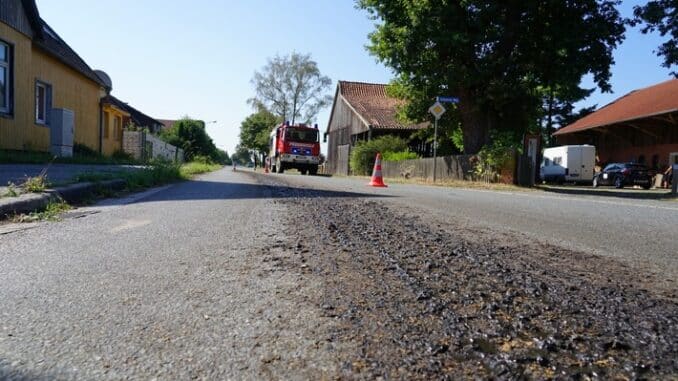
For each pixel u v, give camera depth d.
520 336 1.95
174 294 2.49
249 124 85.19
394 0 19.83
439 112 17.89
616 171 27.28
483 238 4.39
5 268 2.97
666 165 29.00
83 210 5.74
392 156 27.20
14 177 8.21
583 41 18.58
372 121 33.75
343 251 3.60
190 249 3.62
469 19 18.62
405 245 3.86
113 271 2.94
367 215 5.84
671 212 7.24
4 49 14.02
